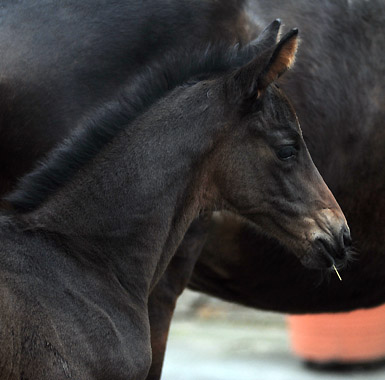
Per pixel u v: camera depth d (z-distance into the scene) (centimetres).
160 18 980
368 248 1133
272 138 917
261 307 1166
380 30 1107
